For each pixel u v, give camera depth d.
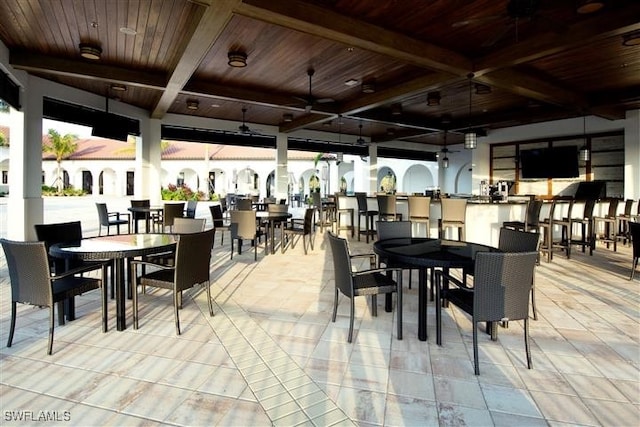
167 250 2.93
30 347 2.51
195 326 2.93
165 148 21.62
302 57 5.19
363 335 2.76
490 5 3.71
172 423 1.75
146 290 3.88
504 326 2.93
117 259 2.80
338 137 11.89
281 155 10.61
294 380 2.13
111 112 7.61
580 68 5.54
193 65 4.92
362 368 2.27
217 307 3.39
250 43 4.70
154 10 3.88
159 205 8.66
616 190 8.88
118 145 24.34
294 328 2.90
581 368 2.28
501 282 2.20
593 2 3.30
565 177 9.73
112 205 16.39
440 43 4.58
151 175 8.70
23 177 5.71
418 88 6.00
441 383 2.10
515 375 2.19
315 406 1.89
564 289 4.00
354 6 3.75
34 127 5.96
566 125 9.35
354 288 2.69
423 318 2.66
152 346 2.56
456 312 3.27
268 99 6.96
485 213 6.46
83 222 10.39
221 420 1.77
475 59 5.02
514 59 4.59
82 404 1.89
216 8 3.42
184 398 1.95
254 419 1.78
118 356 2.40
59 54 5.16
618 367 2.29
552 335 2.77
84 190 23.25
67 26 4.27
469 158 13.66
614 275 4.62
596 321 3.05
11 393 1.98
